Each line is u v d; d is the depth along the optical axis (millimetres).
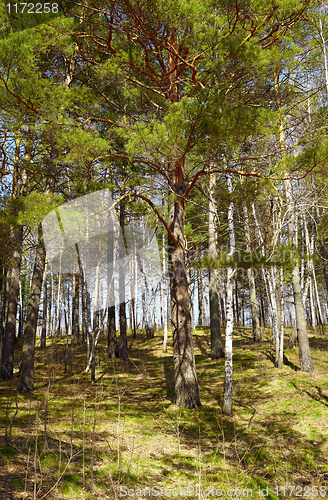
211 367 14008
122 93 10898
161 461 6070
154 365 15102
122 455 6027
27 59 7059
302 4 8094
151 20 8250
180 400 9664
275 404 9133
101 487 4547
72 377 9992
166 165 8492
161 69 11289
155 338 22250
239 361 14172
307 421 7750
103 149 7270
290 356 14164
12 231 7938
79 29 8758
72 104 8312
